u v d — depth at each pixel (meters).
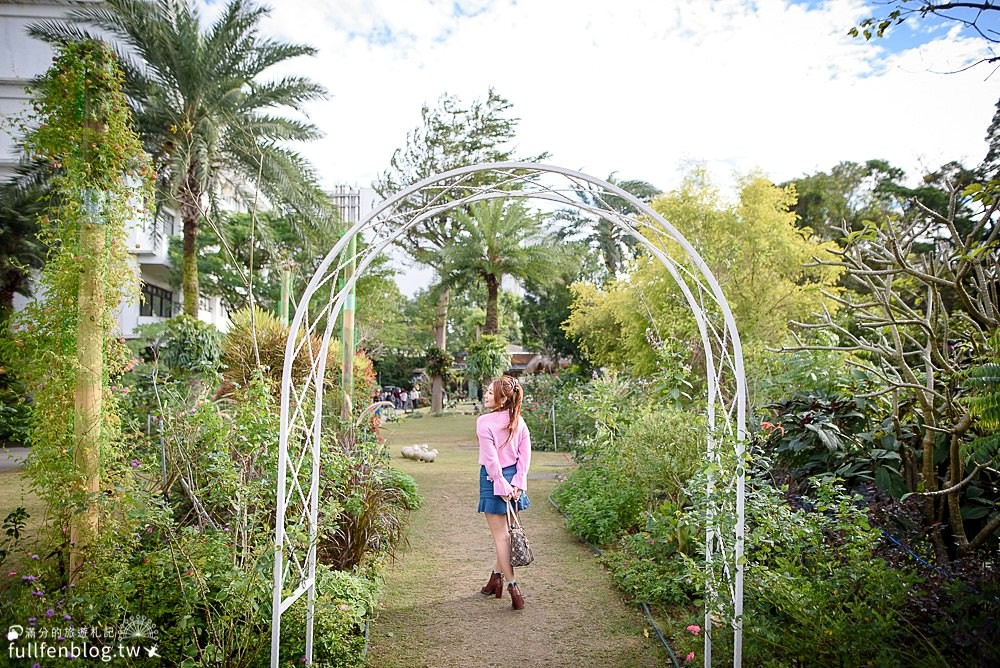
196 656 3.03
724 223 11.41
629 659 3.56
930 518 3.81
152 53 11.25
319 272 3.26
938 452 3.97
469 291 38.06
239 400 4.75
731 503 3.27
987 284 3.63
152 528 3.79
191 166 11.41
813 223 18.67
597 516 5.80
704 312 3.72
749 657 3.25
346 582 3.84
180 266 21.59
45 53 17.67
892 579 2.94
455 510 7.21
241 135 12.03
